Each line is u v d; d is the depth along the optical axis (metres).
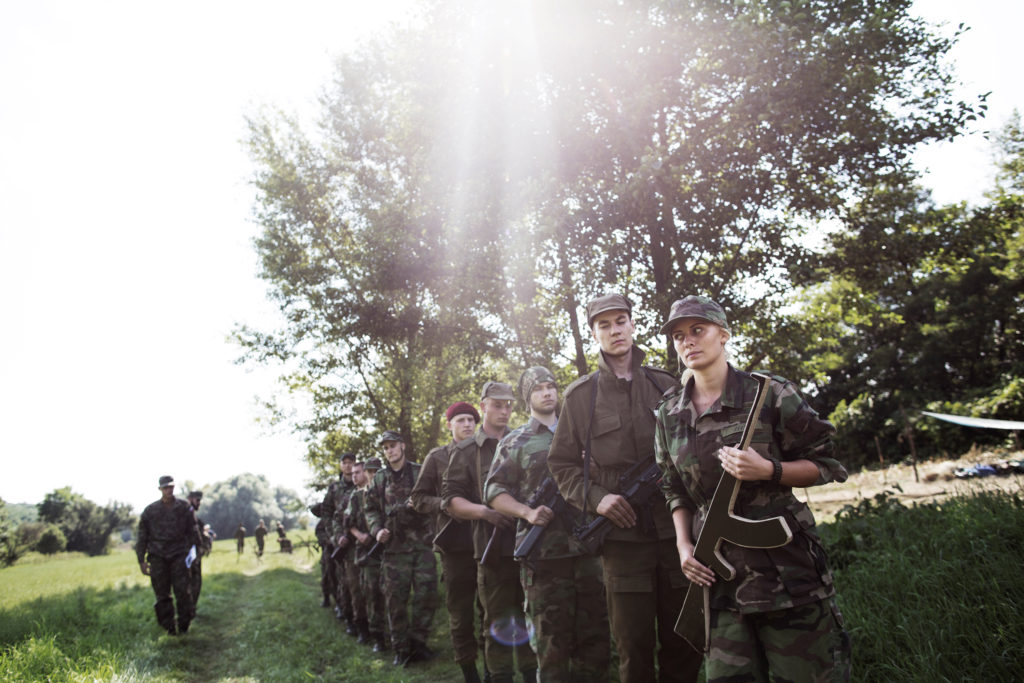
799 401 2.48
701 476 2.59
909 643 3.79
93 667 5.79
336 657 7.56
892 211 8.66
